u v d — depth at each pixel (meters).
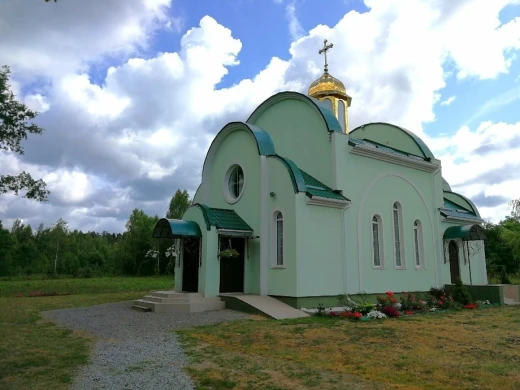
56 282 40.16
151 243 57.34
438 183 22.48
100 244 72.56
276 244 16.53
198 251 16.92
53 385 6.64
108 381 6.82
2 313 15.87
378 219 18.81
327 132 17.78
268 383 6.71
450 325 12.43
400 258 19.62
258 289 16.61
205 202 20.25
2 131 15.08
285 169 16.38
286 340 10.07
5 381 6.87
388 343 9.74
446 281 21.64
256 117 21.52
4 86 14.89
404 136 22.84
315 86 25.56
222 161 19.86
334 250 16.53
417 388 6.52
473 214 25.59
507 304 18.77
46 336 10.89
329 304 15.96
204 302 15.55
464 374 7.24
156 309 15.23
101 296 22.94
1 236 55.94
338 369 7.54
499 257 36.84
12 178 15.86
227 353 8.76
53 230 65.00
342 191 17.25
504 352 8.94
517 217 33.03
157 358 8.36
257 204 17.33
